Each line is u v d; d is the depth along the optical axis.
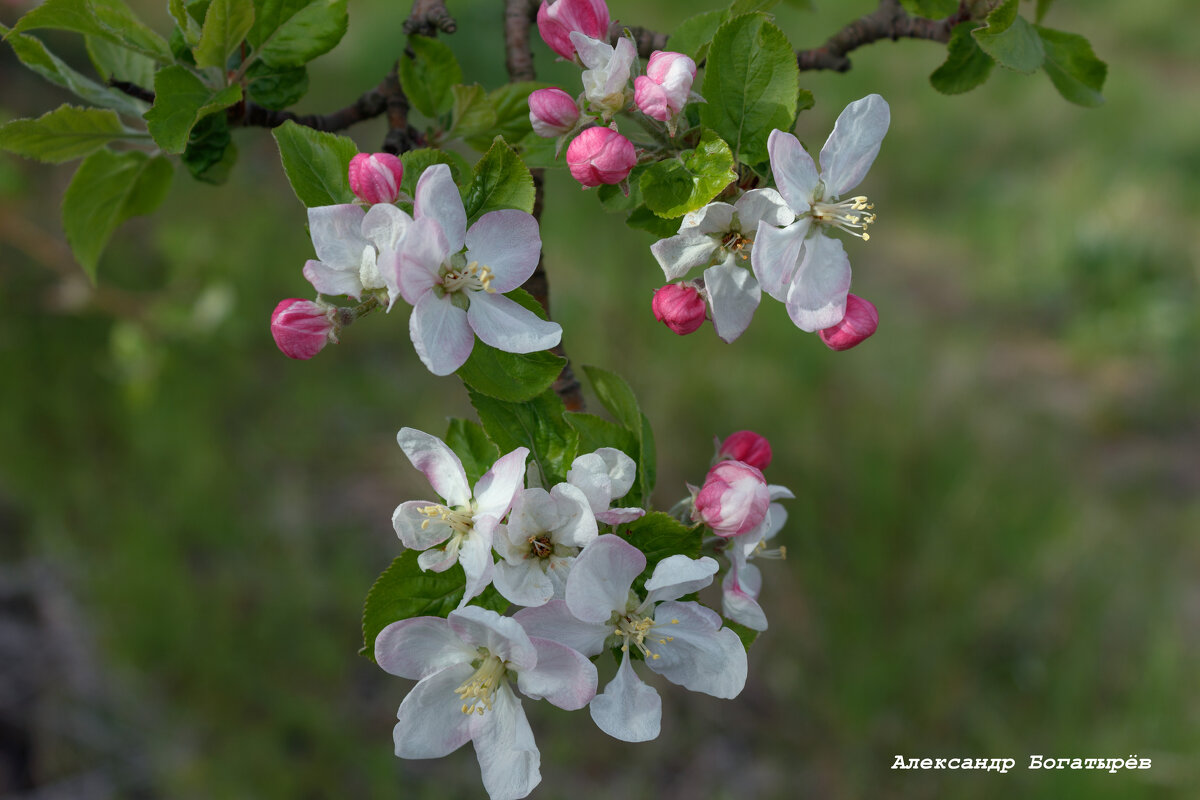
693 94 1.41
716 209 1.39
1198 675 4.59
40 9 1.54
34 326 5.54
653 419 5.59
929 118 9.82
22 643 4.42
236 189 6.98
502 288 1.30
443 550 1.30
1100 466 6.15
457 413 5.85
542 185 1.77
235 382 5.73
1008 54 1.65
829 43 1.93
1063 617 4.82
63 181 6.41
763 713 4.55
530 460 1.36
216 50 1.56
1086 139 9.58
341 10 1.69
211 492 5.08
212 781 4.10
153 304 4.89
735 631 1.46
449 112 1.86
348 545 5.07
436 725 1.30
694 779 4.35
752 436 1.60
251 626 4.63
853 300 1.44
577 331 6.06
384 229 1.24
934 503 5.12
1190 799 4.03
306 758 4.31
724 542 1.46
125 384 4.97
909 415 5.68
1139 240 7.82
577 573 1.24
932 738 4.44
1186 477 6.07
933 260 8.09
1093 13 11.97
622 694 1.31
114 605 4.55
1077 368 6.98
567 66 7.93
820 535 5.02
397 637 1.29
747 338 6.10
